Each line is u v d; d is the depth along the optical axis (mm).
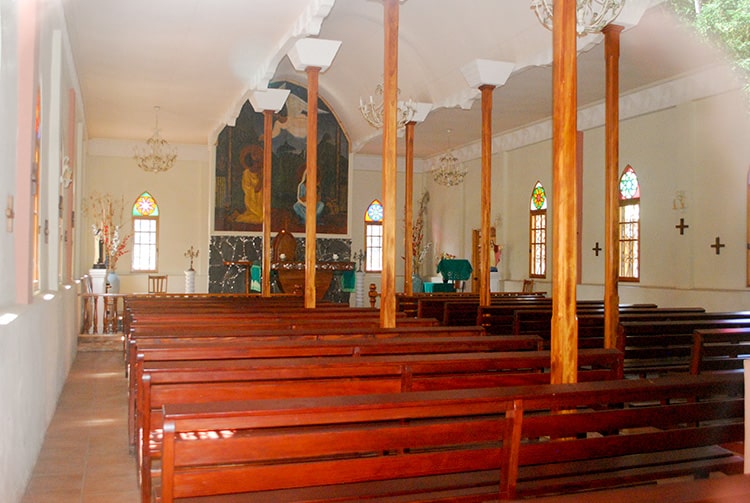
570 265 5539
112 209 23922
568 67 5625
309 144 12273
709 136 14367
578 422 3676
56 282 9672
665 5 10227
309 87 12305
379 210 26922
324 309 11305
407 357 5273
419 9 15602
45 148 8656
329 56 12211
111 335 14789
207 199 24859
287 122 23938
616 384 4020
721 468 4109
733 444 5359
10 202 5961
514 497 3510
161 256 24484
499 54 14523
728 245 13969
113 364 12812
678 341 8562
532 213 20984
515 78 15164
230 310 11000
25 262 6387
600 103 17766
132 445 6691
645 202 16281
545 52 13180
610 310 9641
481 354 5520
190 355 5500
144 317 8859
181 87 16203
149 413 4348
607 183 10148
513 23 13664
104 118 20094
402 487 3600
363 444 3303
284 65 22969
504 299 14391
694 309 11930
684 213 14984
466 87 16344
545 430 3615
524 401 3631
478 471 3871
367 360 4980
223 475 3109
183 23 11828
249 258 23328
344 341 6250
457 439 3445
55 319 8984
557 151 5648
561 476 3826
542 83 15695
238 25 11938
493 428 3514
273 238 23594
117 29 12148
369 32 18031
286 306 12375
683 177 14977
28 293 6383
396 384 4691
